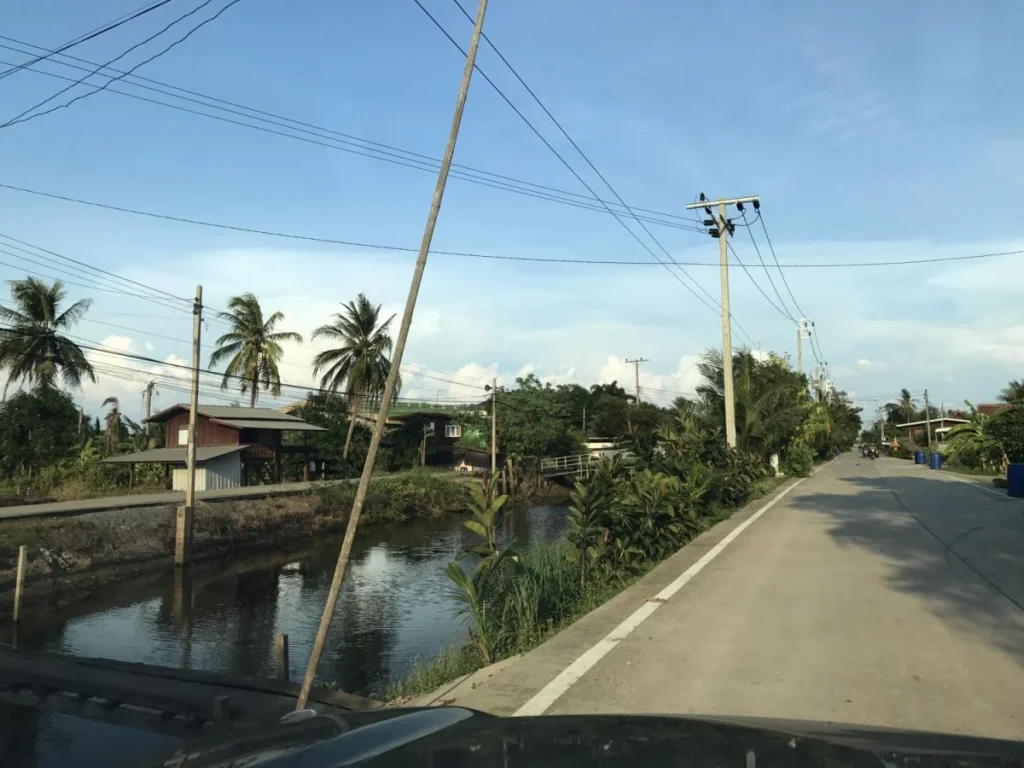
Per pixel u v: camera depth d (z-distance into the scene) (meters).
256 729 2.37
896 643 6.36
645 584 9.17
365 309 44.50
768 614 7.48
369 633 16.02
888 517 16.25
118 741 2.60
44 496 32.62
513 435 50.59
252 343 44.88
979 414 42.81
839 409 72.31
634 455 16.11
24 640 16.52
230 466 38.88
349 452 46.75
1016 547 11.77
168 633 16.98
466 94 5.11
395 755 1.91
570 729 2.20
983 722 4.53
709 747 2.04
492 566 7.94
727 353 24.11
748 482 21.09
